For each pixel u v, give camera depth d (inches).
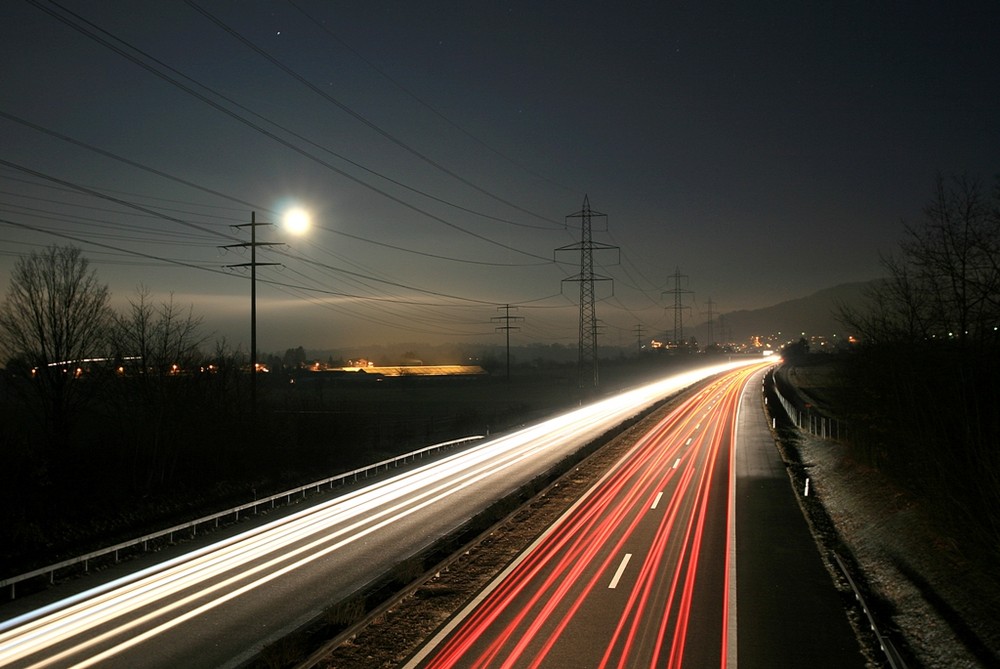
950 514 587.5
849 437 1284.4
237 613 550.9
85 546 818.8
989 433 566.9
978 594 535.8
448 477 1290.6
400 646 459.5
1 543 781.3
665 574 627.8
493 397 3437.5
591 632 482.0
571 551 711.7
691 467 1318.9
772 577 618.8
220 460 1256.2
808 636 476.4
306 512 997.8
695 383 4195.4
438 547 737.0
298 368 5442.9
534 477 1232.2
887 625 525.0
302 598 588.1
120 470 1124.5
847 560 704.4
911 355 807.1
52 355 1120.2
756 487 1103.0
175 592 615.2
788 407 2427.4
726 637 473.4
